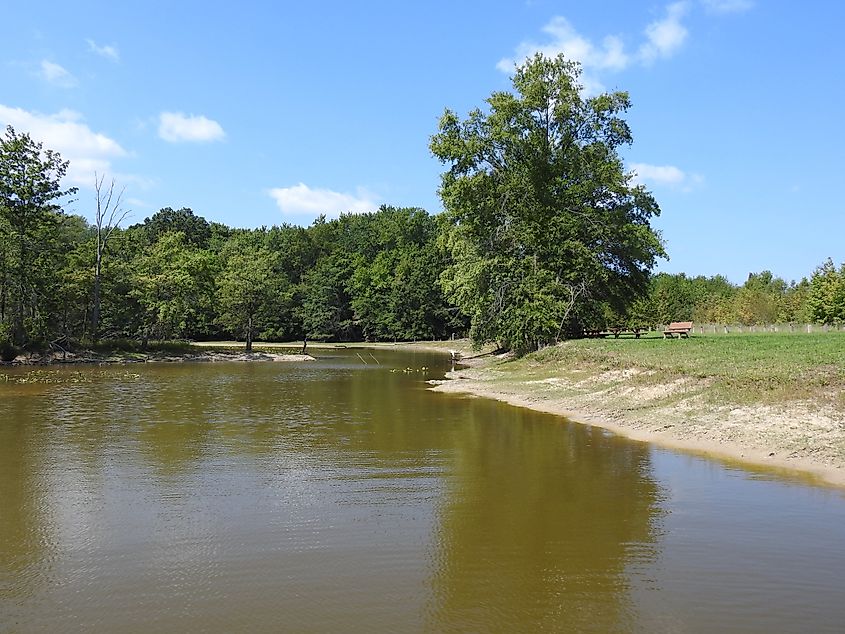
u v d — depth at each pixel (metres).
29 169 45.56
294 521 9.87
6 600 7.07
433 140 42.91
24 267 45.50
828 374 17.45
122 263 56.22
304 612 6.77
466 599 7.07
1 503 10.77
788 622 6.50
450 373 40.19
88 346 50.81
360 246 106.19
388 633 6.31
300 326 98.38
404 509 10.48
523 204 42.00
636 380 23.34
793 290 87.62
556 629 6.38
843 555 8.28
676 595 7.16
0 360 44.69
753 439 14.68
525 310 39.25
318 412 21.77
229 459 14.20
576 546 8.71
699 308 90.19
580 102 42.22
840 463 12.45
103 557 8.37
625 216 42.91
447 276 50.06
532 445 15.67
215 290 63.47
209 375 38.66
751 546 8.63
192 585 7.46
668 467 13.12
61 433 17.36
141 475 12.70
